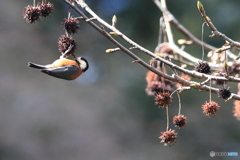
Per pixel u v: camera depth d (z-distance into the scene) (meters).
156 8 17.25
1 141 15.24
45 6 4.59
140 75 17.02
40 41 18.03
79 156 15.90
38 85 17.09
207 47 7.16
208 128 16.64
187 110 16.44
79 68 5.74
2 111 15.73
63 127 16.39
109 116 16.92
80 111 16.88
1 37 17.20
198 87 4.41
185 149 16.52
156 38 17.11
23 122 15.95
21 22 17.95
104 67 17.86
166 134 4.37
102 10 18.14
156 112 16.75
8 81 16.39
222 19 15.20
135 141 16.48
